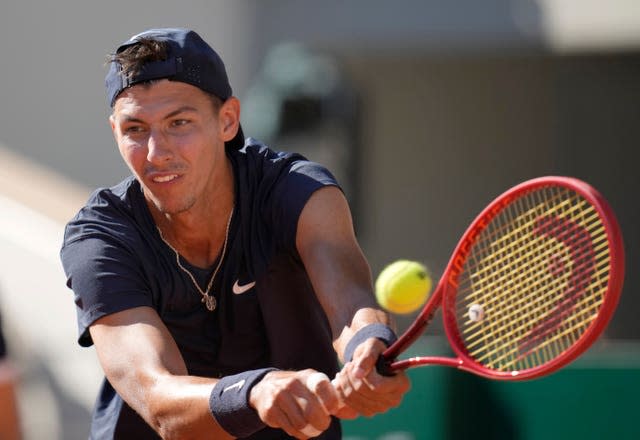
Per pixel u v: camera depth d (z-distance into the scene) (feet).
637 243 120.37
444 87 118.93
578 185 26.32
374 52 103.04
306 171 32.35
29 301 74.69
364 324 28.66
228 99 31.73
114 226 31.50
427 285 32.04
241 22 97.81
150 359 28.96
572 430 56.44
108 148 96.58
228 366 33.32
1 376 56.70
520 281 29.45
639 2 100.12
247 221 32.12
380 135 118.73
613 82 118.93
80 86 96.58
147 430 33.24
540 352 37.52
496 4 101.81
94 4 96.43
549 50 102.94
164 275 31.73
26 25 96.68
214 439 27.61
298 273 32.73
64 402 72.95
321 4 100.53
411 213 119.75
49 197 87.35
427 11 101.81
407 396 57.47
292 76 92.63
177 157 30.25
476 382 57.31
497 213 28.50
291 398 25.64
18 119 96.78
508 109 119.96
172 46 30.45
